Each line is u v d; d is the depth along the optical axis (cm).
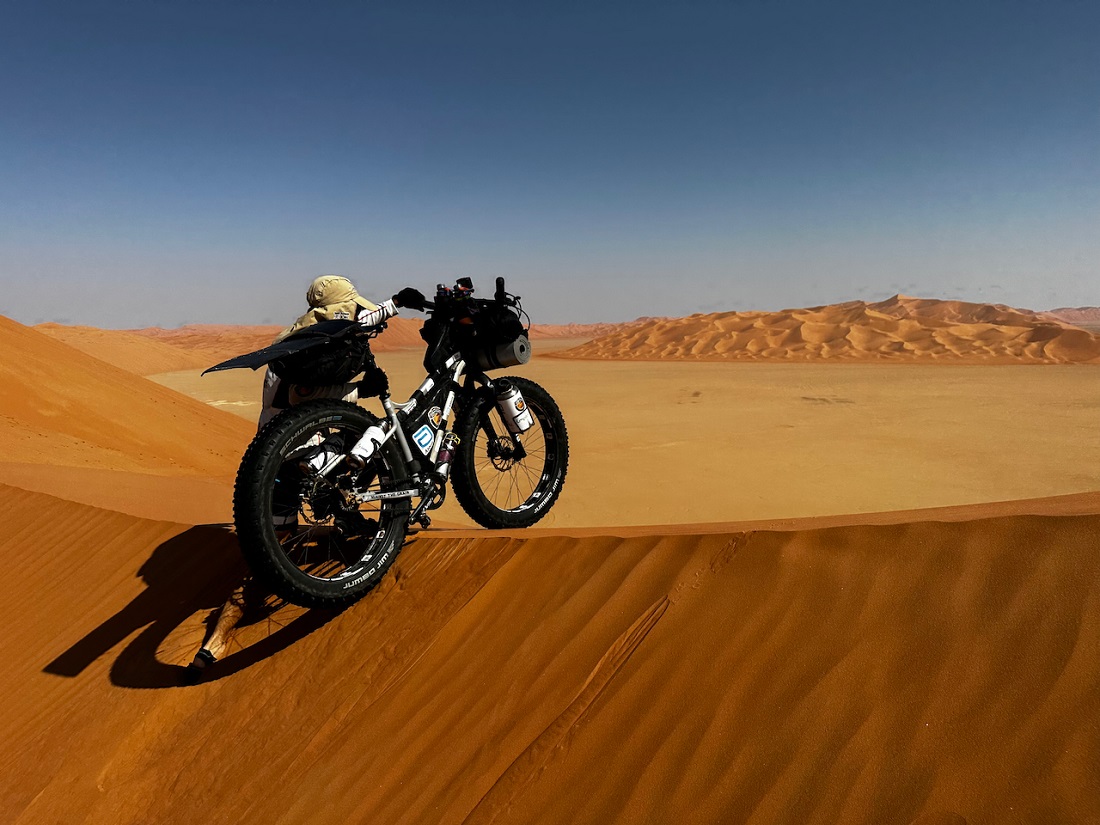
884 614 176
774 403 4356
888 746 151
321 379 286
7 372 1634
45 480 650
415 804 198
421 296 321
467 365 341
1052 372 6012
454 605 268
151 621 367
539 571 257
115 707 311
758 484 2191
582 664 212
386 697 248
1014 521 176
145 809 254
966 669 157
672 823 157
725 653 190
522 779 187
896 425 3341
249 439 2180
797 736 161
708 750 169
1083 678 144
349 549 311
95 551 459
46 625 405
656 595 219
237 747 264
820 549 200
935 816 135
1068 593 158
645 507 1908
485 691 224
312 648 289
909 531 189
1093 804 125
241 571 373
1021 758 137
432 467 316
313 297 323
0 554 501
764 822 149
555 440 387
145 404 1953
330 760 234
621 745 182
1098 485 2083
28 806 274
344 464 284
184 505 608
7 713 339
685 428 3441
